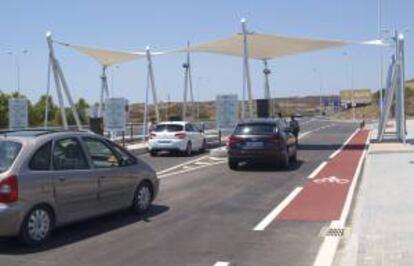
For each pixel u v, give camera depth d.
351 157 26.97
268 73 42.22
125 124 36.22
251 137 21.44
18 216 9.41
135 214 12.35
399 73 32.19
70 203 10.38
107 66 40.44
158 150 29.66
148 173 12.58
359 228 10.27
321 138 43.62
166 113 71.19
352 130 57.75
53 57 33.47
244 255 9.07
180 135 29.30
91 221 11.71
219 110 32.94
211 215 12.41
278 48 36.22
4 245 9.76
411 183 16.20
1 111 50.91
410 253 8.46
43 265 8.59
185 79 47.59
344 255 8.77
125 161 11.94
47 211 9.96
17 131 10.66
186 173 20.86
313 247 9.54
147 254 9.17
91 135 11.23
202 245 9.73
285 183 17.80
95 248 9.57
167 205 13.66
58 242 9.98
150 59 37.75
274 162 21.64
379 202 13.02
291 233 10.60
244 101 34.72
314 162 24.62
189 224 11.45
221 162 25.22
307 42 33.72
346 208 13.19
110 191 11.34
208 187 16.92
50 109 58.78
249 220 11.84
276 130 21.53
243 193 15.69
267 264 8.55
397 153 26.42
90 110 43.41
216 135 46.12
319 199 14.53
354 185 17.19
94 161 11.10
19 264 8.65
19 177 9.48
